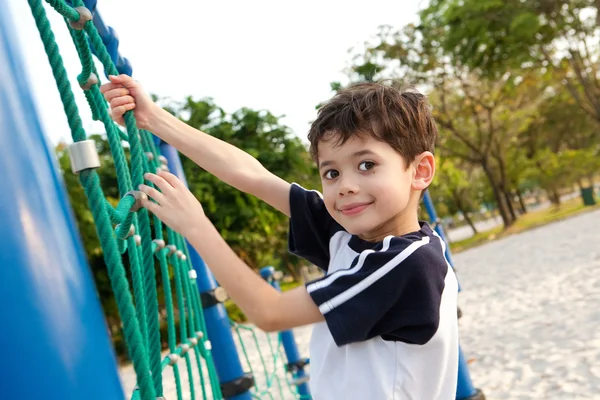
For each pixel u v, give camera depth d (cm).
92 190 92
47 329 72
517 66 2042
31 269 73
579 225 1780
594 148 3922
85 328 75
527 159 3509
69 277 76
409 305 133
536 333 643
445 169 3195
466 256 1839
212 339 278
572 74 2466
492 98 2597
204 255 128
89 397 73
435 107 2520
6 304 71
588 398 438
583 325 624
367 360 136
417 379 134
